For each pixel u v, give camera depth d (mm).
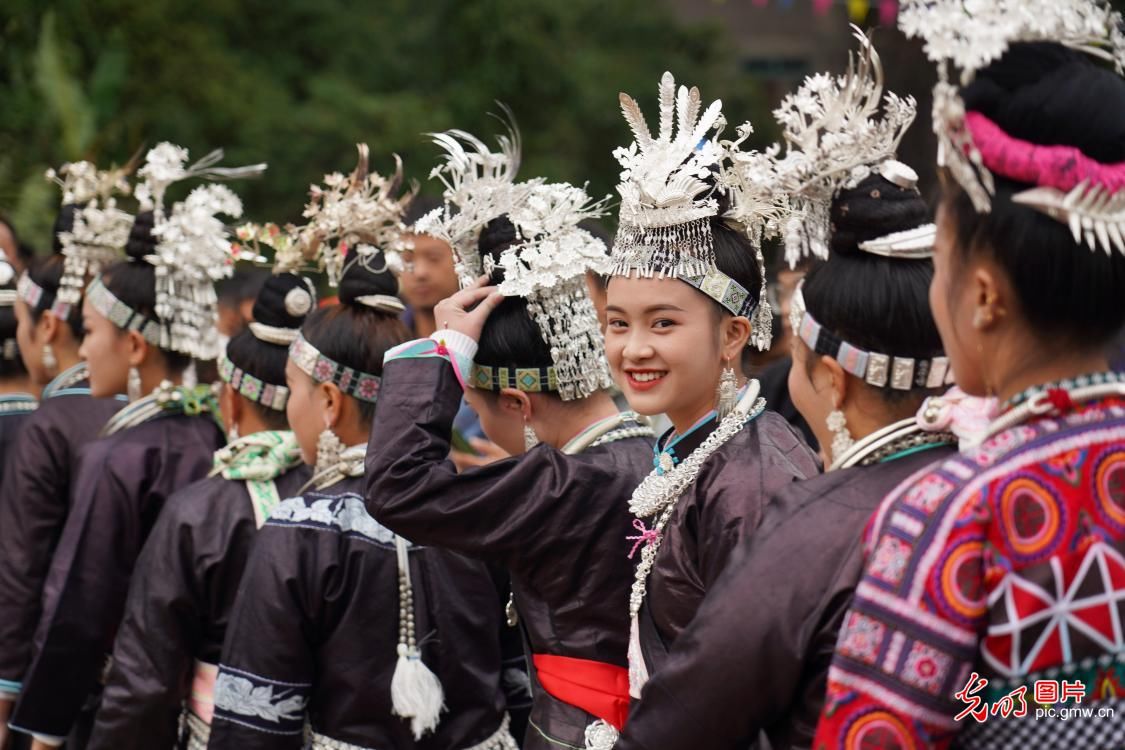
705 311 3613
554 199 4188
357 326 4746
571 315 4137
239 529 4906
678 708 2742
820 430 3162
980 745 2420
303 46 20250
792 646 2646
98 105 16797
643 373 3637
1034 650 2338
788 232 3295
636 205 3623
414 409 3949
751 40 27219
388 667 4500
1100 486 2375
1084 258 2381
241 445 5078
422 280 6473
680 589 3447
